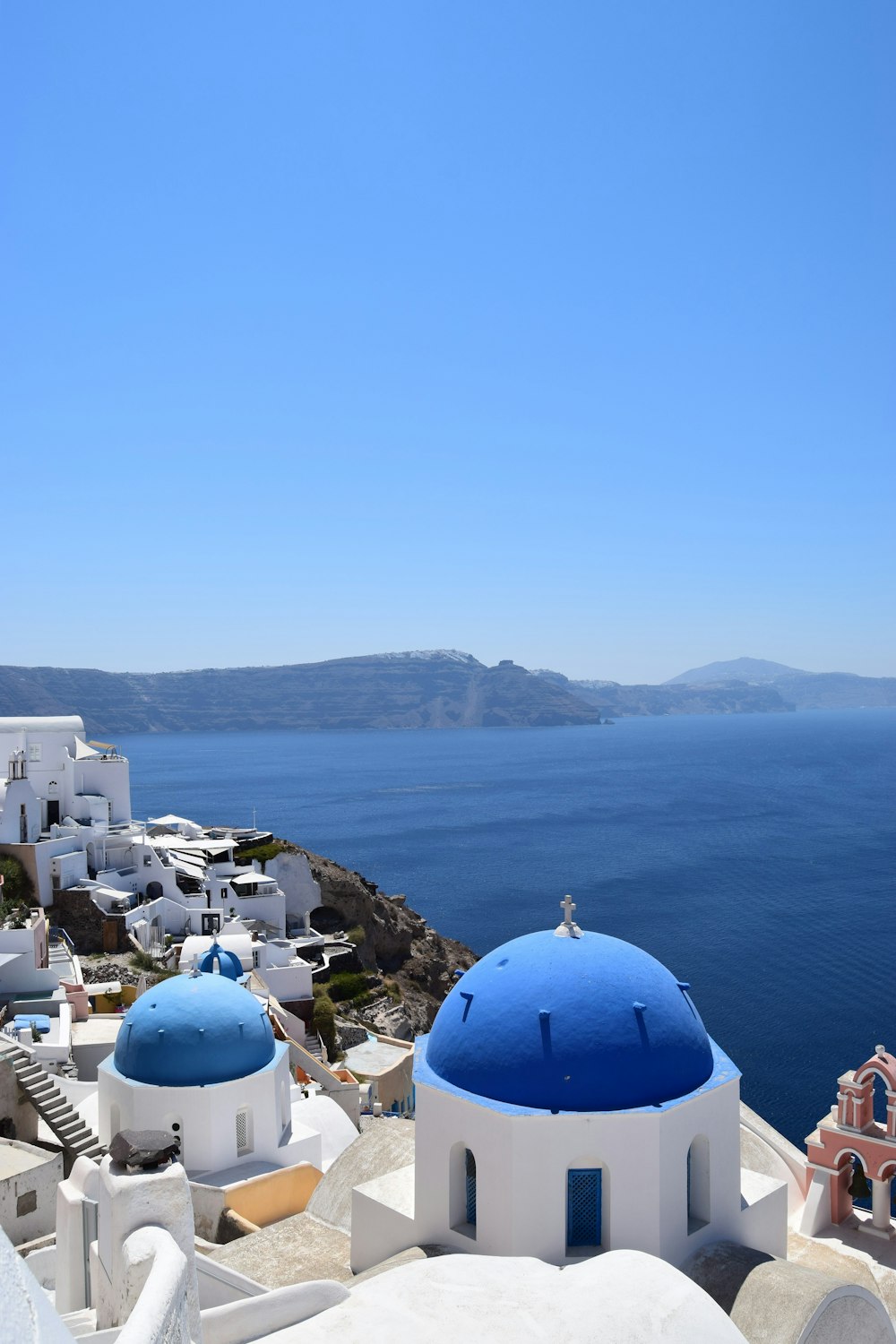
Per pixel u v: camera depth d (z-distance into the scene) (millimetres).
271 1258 18578
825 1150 19016
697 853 172625
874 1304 14773
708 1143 16266
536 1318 11641
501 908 132875
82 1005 42844
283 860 78688
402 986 79625
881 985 91688
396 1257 15984
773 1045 76062
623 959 17203
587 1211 15539
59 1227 14695
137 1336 8117
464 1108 15930
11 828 58312
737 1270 14859
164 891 64125
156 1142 12500
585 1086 15555
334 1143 29406
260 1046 25891
